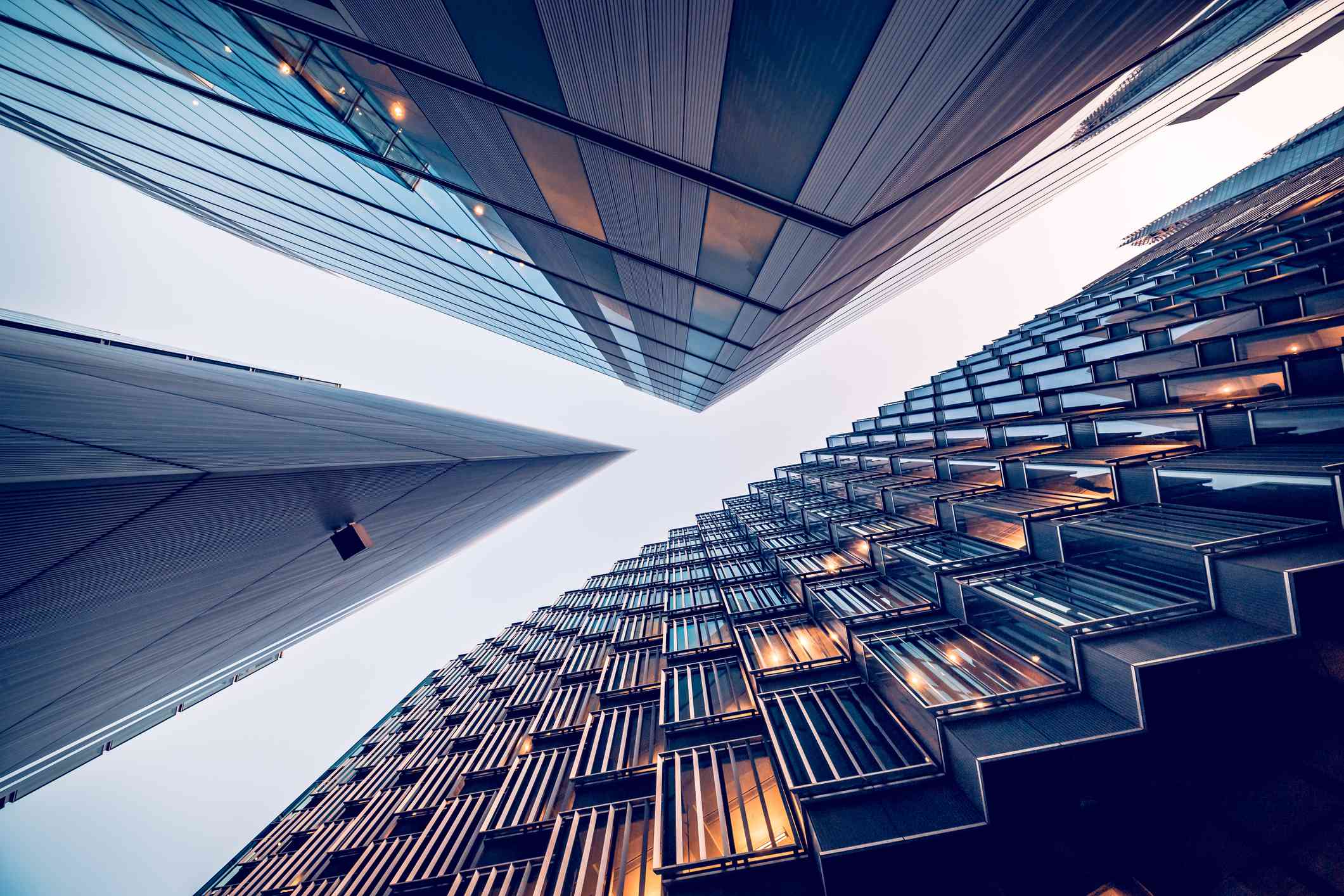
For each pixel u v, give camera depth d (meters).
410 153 10.43
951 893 11.19
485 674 56.22
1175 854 10.03
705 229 9.49
